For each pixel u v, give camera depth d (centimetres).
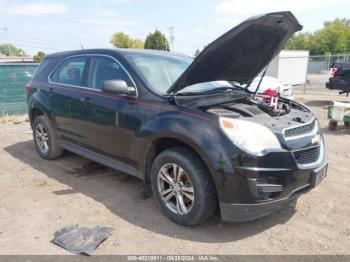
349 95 1656
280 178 311
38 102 547
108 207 394
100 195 427
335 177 497
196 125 324
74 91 477
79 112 465
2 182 471
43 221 361
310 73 4212
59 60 537
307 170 330
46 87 538
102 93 430
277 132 320
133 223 358
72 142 504
